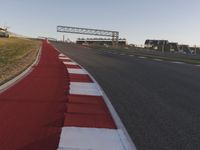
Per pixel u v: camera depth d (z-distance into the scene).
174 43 80.81
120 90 11.20
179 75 16.81
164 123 7.00
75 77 14.08
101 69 18.59
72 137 5.78
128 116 7.49
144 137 5.97
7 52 30.86
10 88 10.69
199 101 9.62
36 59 23.58
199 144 5.69
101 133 6.09
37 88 10.85
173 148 5.44
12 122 6.57
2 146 5.18
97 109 8.02
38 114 7.30
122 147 5.38
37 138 5.64
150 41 89.38
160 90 11.51
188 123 7.08
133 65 22.50
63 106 8.20
